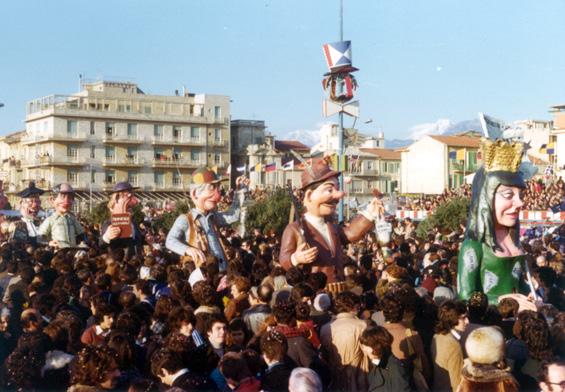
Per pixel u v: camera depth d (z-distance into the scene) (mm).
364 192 87688
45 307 9000
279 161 98250
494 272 12344
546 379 5824
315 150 41875
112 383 6094
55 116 91125
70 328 7797
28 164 93625
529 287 12508
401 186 82250
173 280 10438
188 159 99000
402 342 7398
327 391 7320
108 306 7957
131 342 6902
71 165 91438
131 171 95500
